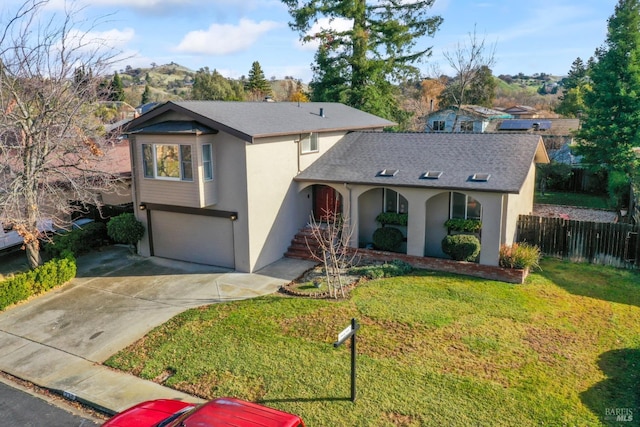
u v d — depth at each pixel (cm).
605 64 2872
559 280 1527
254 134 1534
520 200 1823
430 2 3256
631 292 1420
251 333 1177
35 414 916
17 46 1423
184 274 1658
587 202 2784
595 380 948
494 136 1867
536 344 1095
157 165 1689
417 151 1867
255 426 644
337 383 946
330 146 2081
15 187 1396
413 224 1673
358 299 1373
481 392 905
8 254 1919
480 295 1392
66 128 1494
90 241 1923
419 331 1161
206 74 6581
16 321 1317
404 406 867
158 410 766
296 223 1909
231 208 1653
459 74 3912
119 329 1252
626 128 2823
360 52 3272
